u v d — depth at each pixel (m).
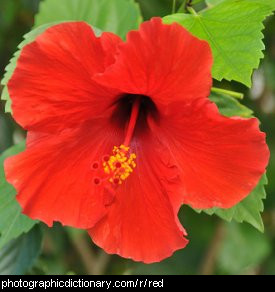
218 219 0.66
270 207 0.66
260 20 0.47
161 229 0.47
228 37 0.47
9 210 0.51
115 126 0.48
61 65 0.43
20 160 0.45
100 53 0.43
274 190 0.65
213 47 0.47
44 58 0.43
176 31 0.42
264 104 0.66
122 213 0.47
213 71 0.47
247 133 0.43
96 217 0.47
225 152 0.44
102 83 0.44
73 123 0.46
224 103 0.50
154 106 0.48
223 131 0.44
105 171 0.46
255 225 0.48
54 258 0.64
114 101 0.47
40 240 0.55
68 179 0.46
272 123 0.65
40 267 0.59
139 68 0.43
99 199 0.47
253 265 0.69
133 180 0.47
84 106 0.46
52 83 0.44
